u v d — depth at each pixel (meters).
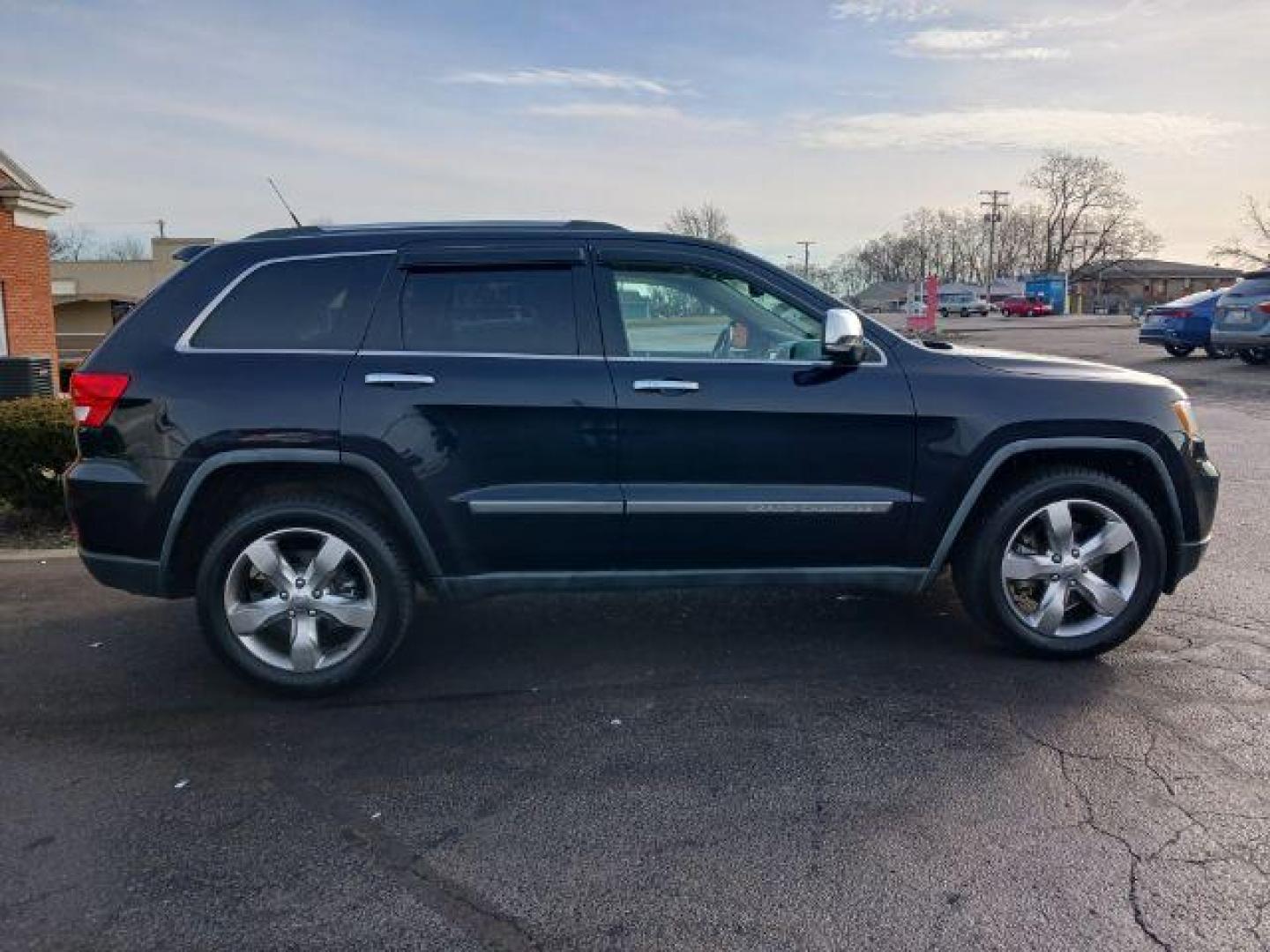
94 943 2.56
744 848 2.98
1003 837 3.01
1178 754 3.52
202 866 2.92
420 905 2.72
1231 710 3.87
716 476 4.09
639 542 4.11
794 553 4.21
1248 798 3.21
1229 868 2.83
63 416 6.84
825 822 3.12
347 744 3.70
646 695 4.11
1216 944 2.51
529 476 4.03
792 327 4.24
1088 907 2.67
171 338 4.01
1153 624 4.86
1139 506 4.27
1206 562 5.94
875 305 83.88
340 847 3.01
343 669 4.06
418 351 4.02
